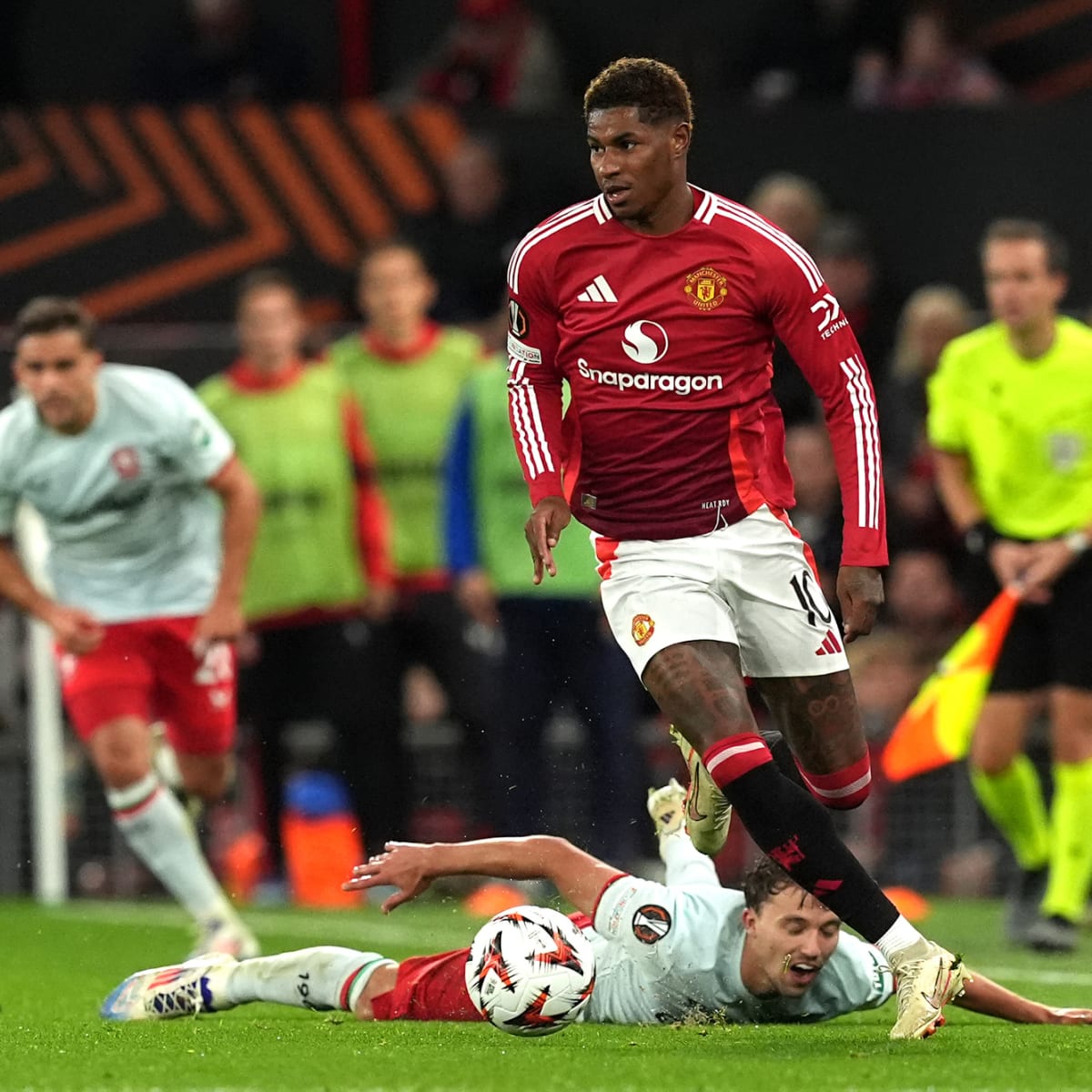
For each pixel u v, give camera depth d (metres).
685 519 19.12
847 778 19.67
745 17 49.94
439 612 38.94
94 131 42.62
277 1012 21.55
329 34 50.66
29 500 27.59
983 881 40.38
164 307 42.66
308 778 39.53
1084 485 30.86
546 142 43.22
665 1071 16.12
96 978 26.59
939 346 40.06
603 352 19.11
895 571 40.38
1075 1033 19.06
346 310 43.03
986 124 43.88
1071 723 30.72
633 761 35.59
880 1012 21.48
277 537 38.06
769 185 42.22
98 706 27.33
